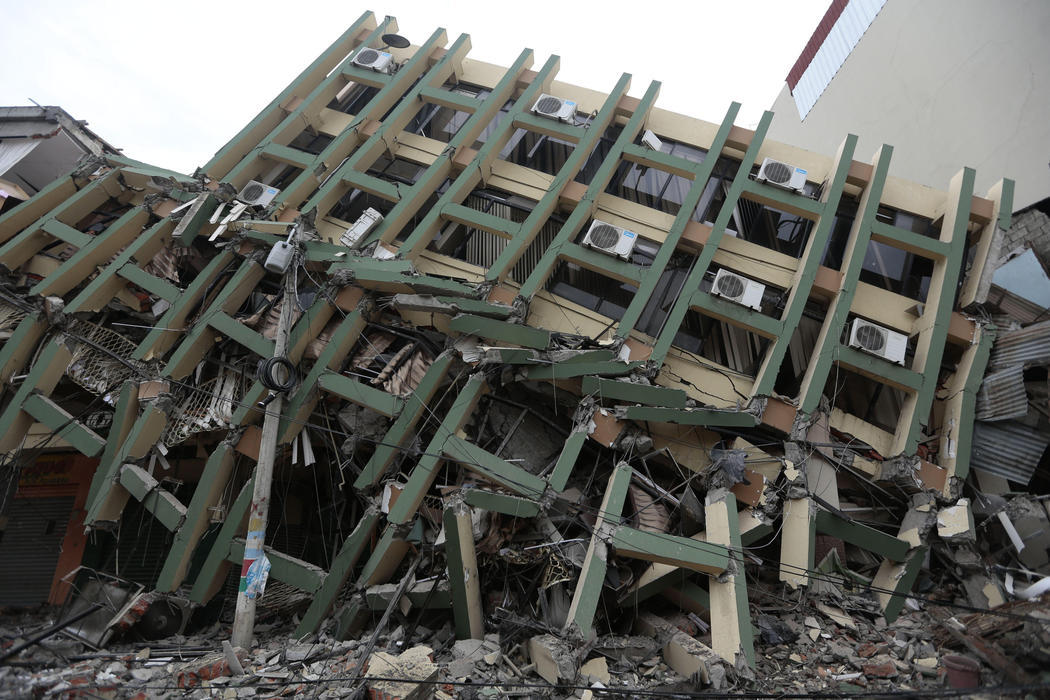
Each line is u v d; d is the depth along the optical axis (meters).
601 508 13.98
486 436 17.25
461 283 17.80
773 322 17.14
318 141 22.77
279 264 15.34
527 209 20.08
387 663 11.14
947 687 10.55
